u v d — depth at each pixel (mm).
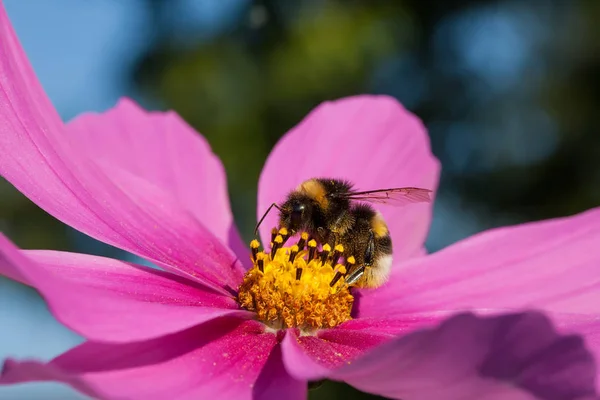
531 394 155
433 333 152
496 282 198
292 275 189
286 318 187
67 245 422
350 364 159
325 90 418
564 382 154
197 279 186
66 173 184
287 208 200
